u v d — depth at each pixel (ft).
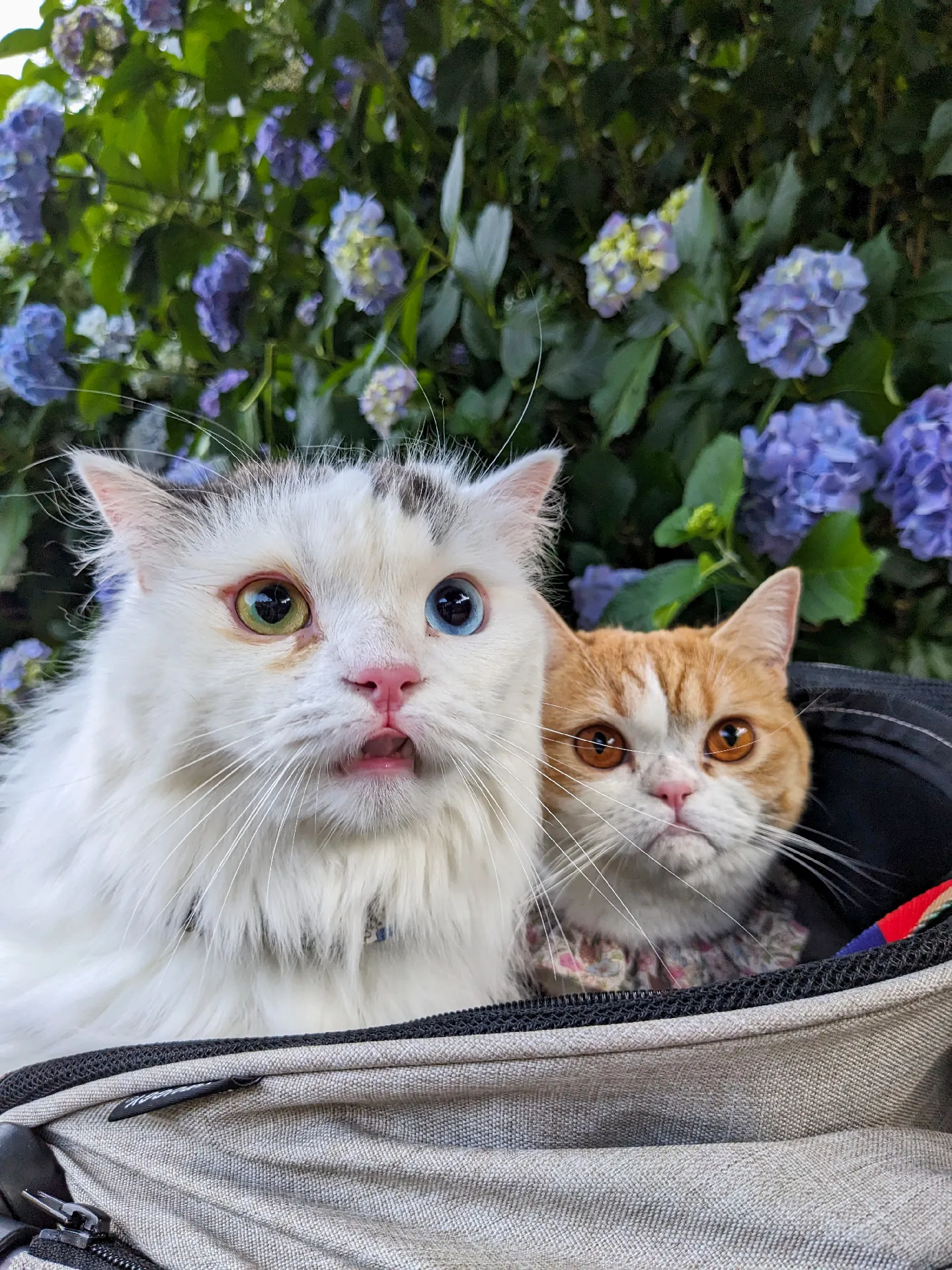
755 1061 0.78
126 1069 0.87
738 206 1.54
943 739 1.10
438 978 1.10
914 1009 0.80
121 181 1.73
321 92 1.68
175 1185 0.82
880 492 1.47
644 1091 0.80
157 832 1.02
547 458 1.29
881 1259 0.72
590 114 1.58
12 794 1.20
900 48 1.55
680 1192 0.76
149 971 1.06
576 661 1.30
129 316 1.77
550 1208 0.78
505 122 1.70
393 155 1.68
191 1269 0.79
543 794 1.27
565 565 1.65
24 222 1.67
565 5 1.67
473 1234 0.78
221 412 1.67
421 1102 0.83
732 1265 0.74
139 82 1.68
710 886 1.23
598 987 1.18
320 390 1.61
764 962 1.20
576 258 1.66
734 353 1.51
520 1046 0.79
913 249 1.65
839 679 1.30
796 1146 0.78
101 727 1.05
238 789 1.02
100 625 1.20
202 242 1.73
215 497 1.12
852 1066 0.80
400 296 1.55
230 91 1.68
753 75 1.53
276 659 1.01
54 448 1.78
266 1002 1.04
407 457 1.43
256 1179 0.83
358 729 0.98
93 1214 0.84
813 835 1.28
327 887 1.05
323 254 1.71
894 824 1.14
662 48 1.64
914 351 1.51
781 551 1.49
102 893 1.06
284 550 1.04
